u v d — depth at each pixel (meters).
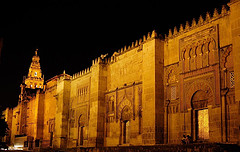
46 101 59.66
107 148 30.06
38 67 125.31
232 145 19.05
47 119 57.28
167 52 29.36
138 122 31.20
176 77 27.81
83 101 42.38
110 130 35.97
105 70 38.81
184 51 27.27
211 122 23.50
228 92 22.70
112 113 36.00
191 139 24.28
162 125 27.97
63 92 46.78
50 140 53.34
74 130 43.69
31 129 65.75
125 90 34.16
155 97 28.08
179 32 28.23
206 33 25.28
